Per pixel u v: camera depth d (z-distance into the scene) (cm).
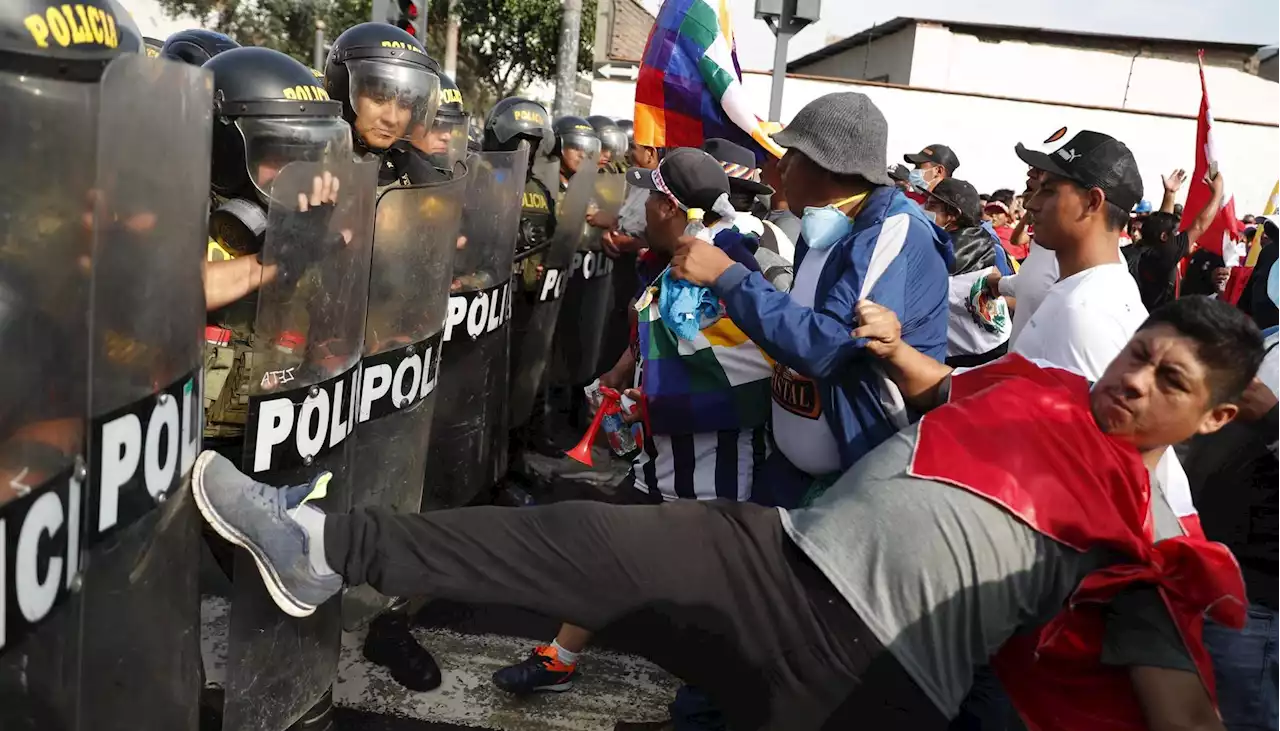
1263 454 206
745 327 213
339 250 197
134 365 127
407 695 274
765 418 258
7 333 103
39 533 108
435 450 317
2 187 102
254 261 203
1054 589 161
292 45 1598
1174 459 196
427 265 250
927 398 201
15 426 105
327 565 168
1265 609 204
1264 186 1661
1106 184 228
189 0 1525
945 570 160
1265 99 2189
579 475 474
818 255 230
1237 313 156
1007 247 701
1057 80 2259
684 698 249
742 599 168
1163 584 149
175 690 151
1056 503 160
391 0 761
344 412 211
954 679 162
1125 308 223
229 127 196
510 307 351
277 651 188
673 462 268
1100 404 165
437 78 272
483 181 310
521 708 275
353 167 198
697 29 422
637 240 501
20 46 113
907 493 164
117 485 125
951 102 1659
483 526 170
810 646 166
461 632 314
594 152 512
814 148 224
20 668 108
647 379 264
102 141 112
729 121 423
